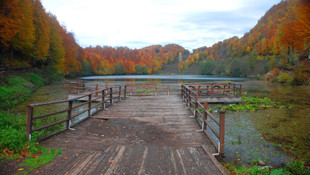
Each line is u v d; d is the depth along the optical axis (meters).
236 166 4.34
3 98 12.52
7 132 4.18
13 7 20.08
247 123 8.33
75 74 74.19
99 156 3.82
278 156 5.04
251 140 6.20
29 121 4.23
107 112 8.52
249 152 5.25
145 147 4.45
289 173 4.06
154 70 172.38
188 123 6.71
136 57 170.75
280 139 6.30
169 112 8.55
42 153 3.85
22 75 24.11
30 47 30.39
